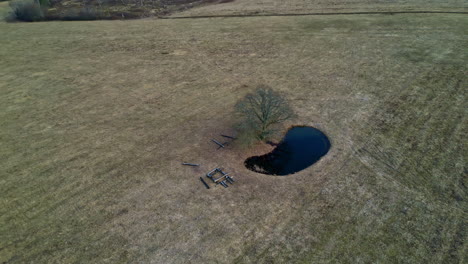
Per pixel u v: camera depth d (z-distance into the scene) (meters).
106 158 17.72
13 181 16.27
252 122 18.58
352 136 18.66
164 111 22.08
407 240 12.59
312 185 15.38
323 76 25.69
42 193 15.48
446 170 15.88
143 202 14.76
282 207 14.27
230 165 16.92
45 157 17.92
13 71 29.03
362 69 26.41
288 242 12.71
